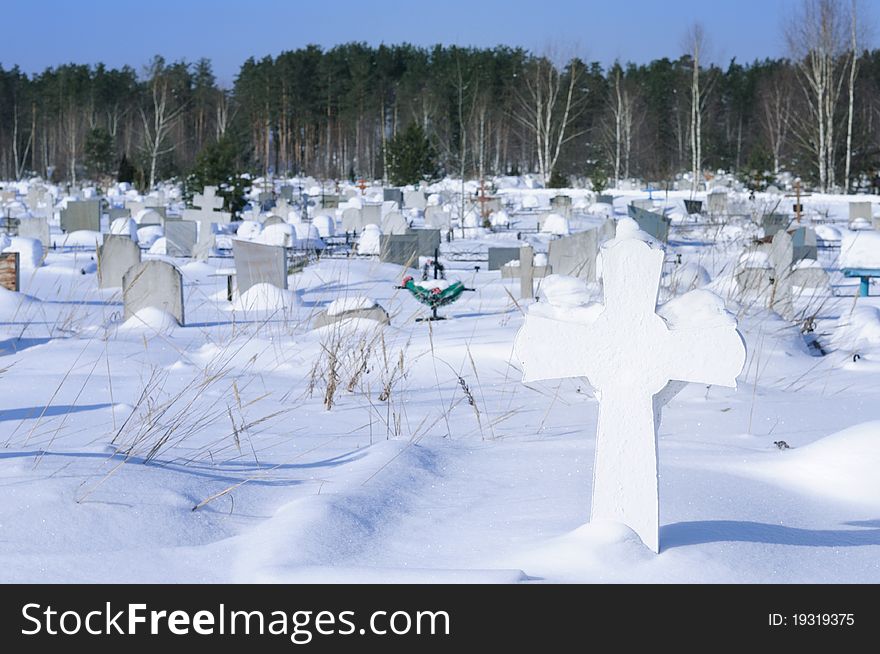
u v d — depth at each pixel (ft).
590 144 242.99
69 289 61.67
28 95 295.69
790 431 21.89
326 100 281.13
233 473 17.13
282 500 15.84
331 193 191.72
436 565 12.89
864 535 14.16
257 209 135.44
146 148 231.71
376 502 15.37
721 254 62.18
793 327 36.17
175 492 15.24
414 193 154.20
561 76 236.43
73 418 21.88
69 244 94.17
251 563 12.69
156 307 44.52
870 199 153.07
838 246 92.68
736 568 12.41
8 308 48.47
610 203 153.07
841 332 39.01
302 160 293.43
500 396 26.48
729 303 37.60
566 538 13.00
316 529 13.78
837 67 197.98
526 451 19.30
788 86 218.18
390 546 13.74
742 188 193.06
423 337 36.06
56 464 16.10
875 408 24.40
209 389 26.71
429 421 22.82
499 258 79.46
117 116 279.49
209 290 64.03
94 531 13.56
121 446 18.04
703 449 19.31
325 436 20.90
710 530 13.87
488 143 244.22
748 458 18.44
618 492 13.20
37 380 27.58
